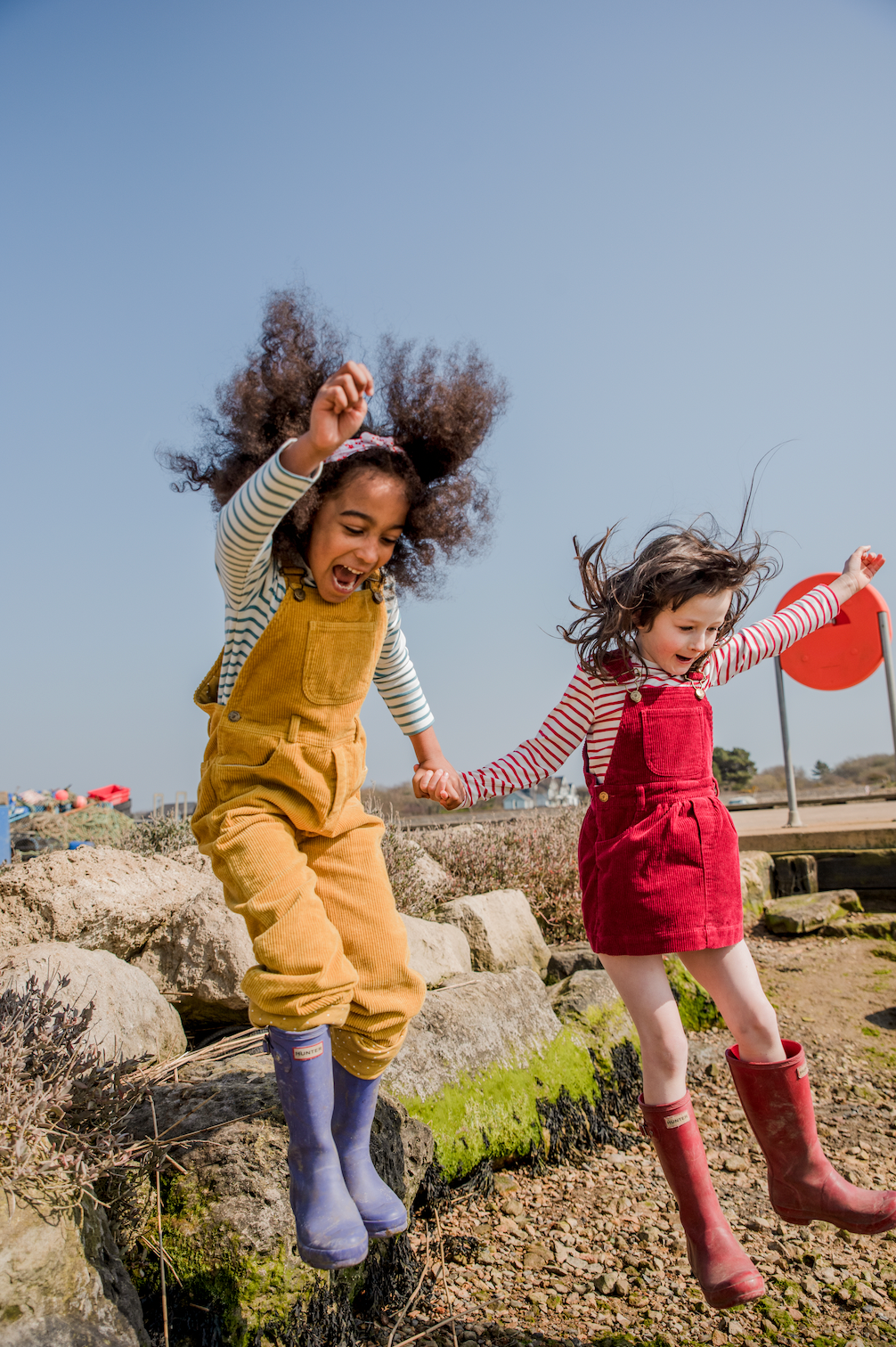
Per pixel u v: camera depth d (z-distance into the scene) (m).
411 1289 2.43
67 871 3.12
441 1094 3.02
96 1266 1.86
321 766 2.05
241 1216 2.13
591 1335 2.27
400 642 2.45
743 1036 2.34
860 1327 2.29
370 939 2.10
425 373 2.28
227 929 3.14
